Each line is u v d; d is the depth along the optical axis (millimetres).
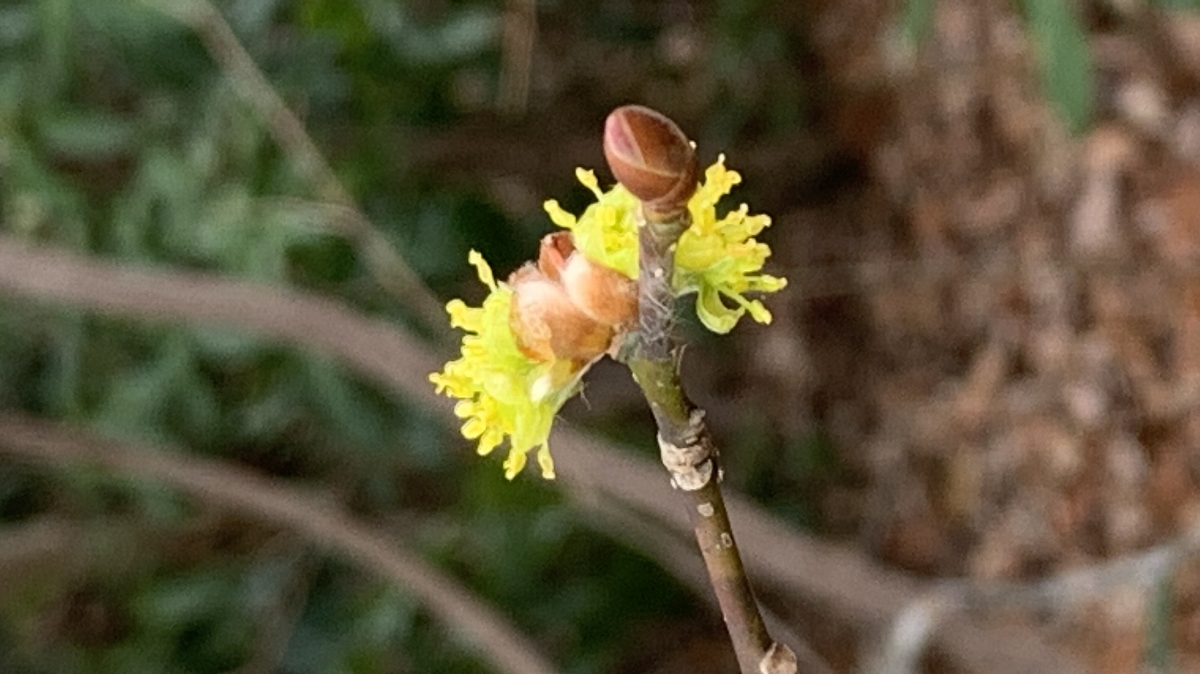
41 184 444
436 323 458
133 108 491
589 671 505
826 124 569
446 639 488
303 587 516
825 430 549
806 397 555
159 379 466
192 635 519
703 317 136
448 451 503
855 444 542
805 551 408
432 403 406
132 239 453
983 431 493
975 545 486
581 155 559
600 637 514
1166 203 446
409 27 467
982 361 500
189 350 466
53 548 501
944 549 496
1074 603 439
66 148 457
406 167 507
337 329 410
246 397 512
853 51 552
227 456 536
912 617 341
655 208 124
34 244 440
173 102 464
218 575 512
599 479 414
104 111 479
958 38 516
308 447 540
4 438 438
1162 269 444
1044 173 483
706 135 567
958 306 514
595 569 514
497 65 503
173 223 450
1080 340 466
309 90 463
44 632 551
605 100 570
